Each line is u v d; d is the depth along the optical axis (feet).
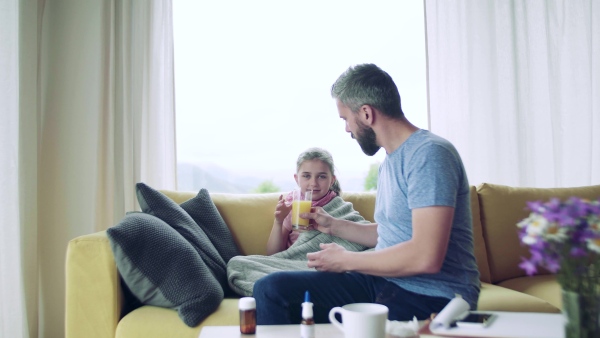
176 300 5.55
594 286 3.02
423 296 4.36
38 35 8.77
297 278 4.44
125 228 5.46
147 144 9.05
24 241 8.25
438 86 9.91
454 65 9.96
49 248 8.91
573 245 2.98
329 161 7.60
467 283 4.37
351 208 7.52
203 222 7.16
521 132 9.97
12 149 7.76
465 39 9.93
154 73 9.16
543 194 8.29
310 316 3.50
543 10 10.12
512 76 9.93
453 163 4.30
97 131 8.92
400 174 4.51
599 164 10.39
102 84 8.95
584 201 3.05
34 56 8.48
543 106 10.10
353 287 4.52
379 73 4.71
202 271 5.80
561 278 3.10
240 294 6.43
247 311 3.74
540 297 6.89
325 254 4.56
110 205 8.91
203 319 5.48
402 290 4.43
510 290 6.79
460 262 4.42
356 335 3.31
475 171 9.94
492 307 6.04
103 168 8.93
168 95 9.20
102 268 5.63
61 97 9.03
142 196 6.54
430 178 4.17
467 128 9.90
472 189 8.13
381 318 3.32
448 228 4.11
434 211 4.09
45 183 8.96
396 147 4.66
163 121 9.20
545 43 10.10
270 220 7.78
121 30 9.09
